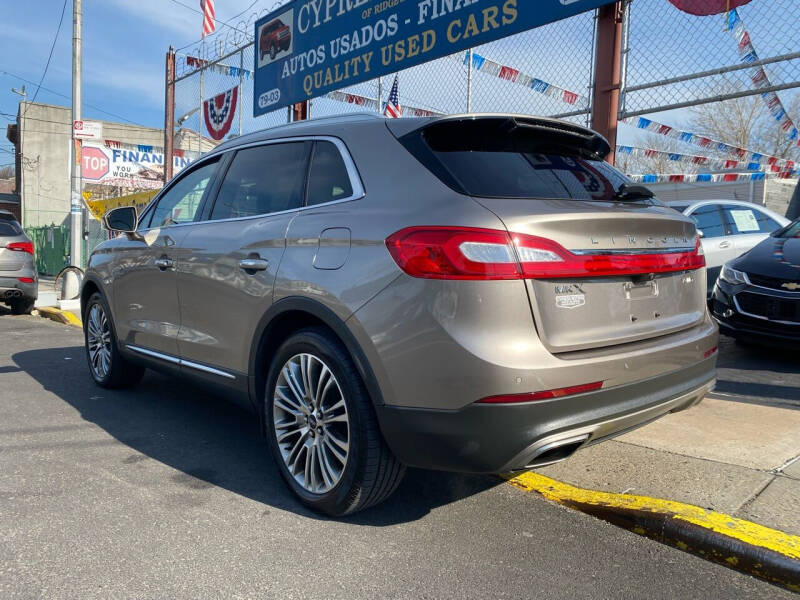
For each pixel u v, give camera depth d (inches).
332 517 115.7
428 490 128.7
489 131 114.0
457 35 273.9
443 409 94.2
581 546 106.2
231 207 146.5
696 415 162.4
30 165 1370.6
